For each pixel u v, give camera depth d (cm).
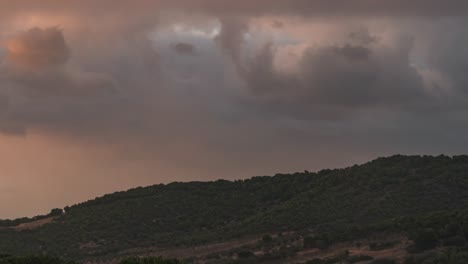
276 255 11919
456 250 10325
